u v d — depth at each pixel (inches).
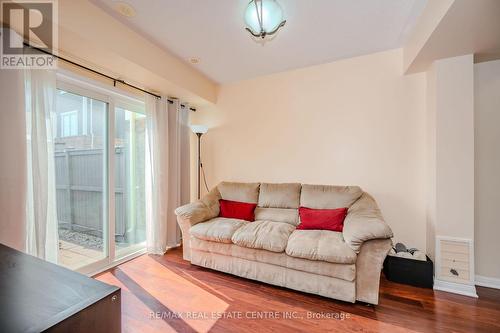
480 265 84.2
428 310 67.9
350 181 106.7
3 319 21.2
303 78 116.6
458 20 61.6
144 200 120.6
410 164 96.4
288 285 78.2
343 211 90.4
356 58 105.3
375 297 68.6
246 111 131.0
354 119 106.0
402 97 97.7
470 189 79.2
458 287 78.0
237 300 73.6
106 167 99.5
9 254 36.8
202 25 81.4
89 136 93.7
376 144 102.0
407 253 88.3
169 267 98.1
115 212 104.6
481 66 84.4
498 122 82.4
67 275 29.8
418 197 95.1
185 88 111.7
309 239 77.7
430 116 89.6
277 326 61.4
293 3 70.1
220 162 138.2
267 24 68.6
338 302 72.5
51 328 20.2
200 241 95.3
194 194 145.2
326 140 111.5
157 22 79.4
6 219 59.3
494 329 59.8
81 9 67.0
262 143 126.6
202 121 143.3
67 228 86.7
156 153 112.4
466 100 79.7
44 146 69.9
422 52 78.5
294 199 106.3
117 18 77.1
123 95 103.6
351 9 73.1
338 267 70.8
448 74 82.0
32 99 67.7
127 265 99.7
